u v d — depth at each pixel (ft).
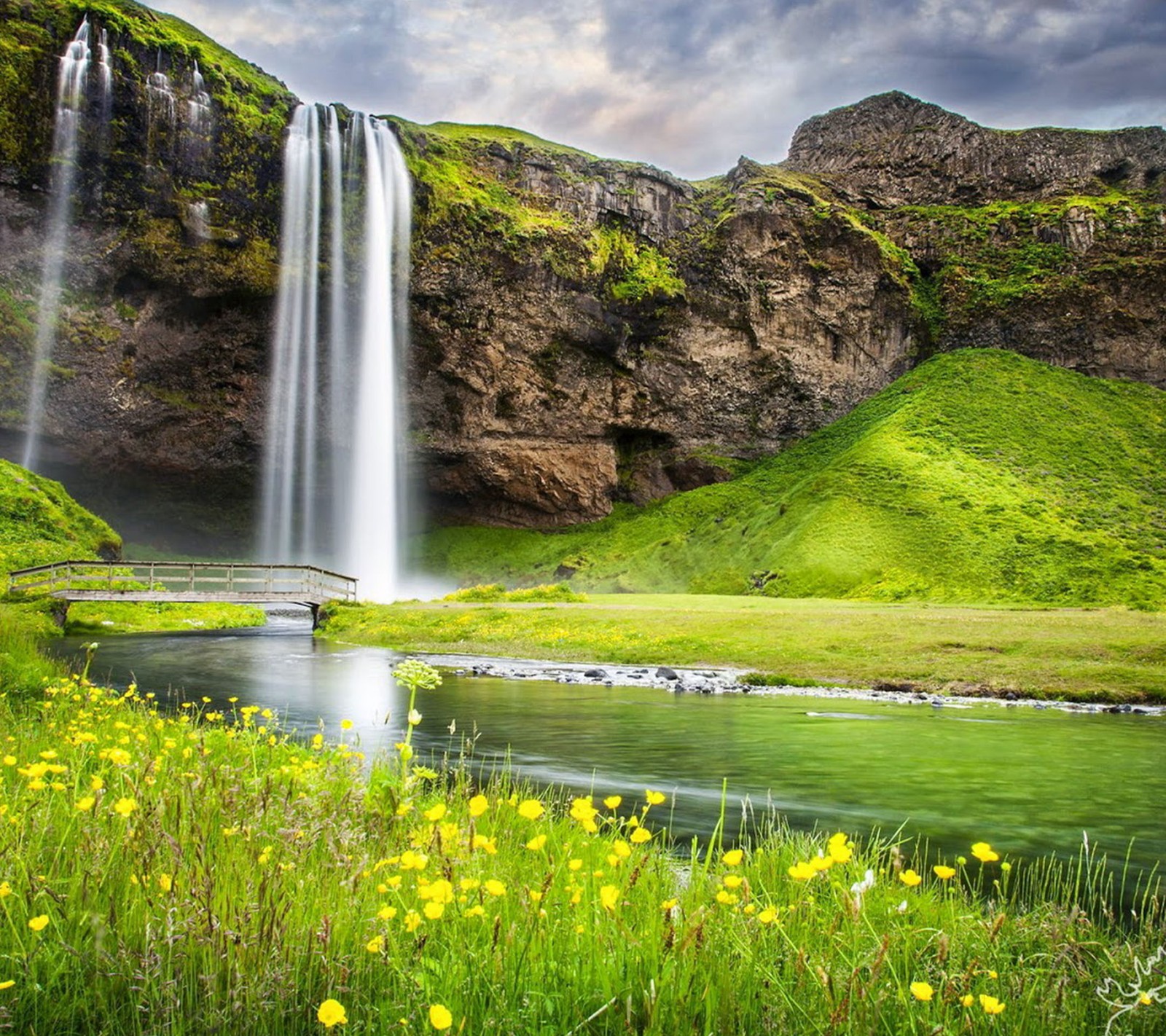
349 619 125.18
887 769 36.04
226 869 12.44
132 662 83.15
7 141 179.22
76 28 186.80
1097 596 143.95
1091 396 248.73
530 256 239.50
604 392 258.16
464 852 13.25
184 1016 9.63
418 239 227.40
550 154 268.00
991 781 33.71
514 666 81.56
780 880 16.22
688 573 212.64
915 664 73.00
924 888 17.92
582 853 16.89
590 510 259.39
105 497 211.00
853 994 10.09
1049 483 200.13
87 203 184.65
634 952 10.92
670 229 275.80
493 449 246.47
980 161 327.88
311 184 210.59
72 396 189.26
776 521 201.67
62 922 11.03
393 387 225.97
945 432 220.23
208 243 195.72
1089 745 42.83
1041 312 270.67
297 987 10.03
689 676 73.41
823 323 273.95
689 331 265.75
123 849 13.04
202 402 207.31
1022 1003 11.03
